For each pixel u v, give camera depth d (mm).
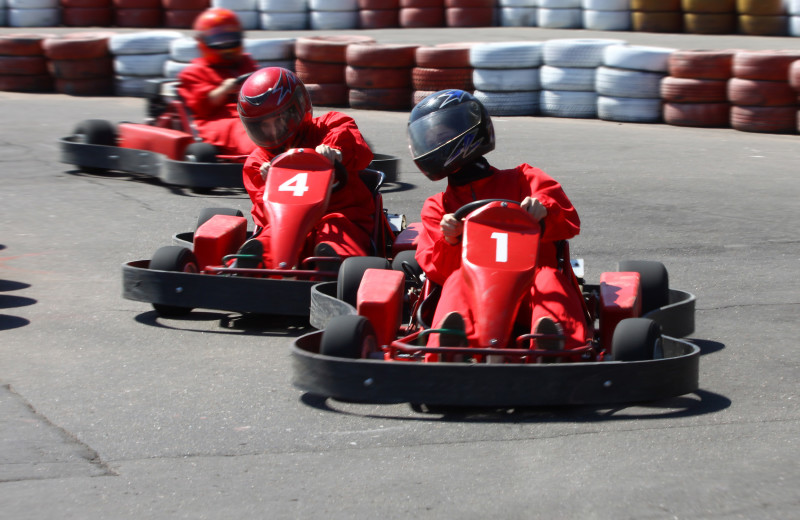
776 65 40344
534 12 68375
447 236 14828
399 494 10734
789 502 10414
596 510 10297
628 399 12625
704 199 29172
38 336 16938
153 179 32562
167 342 16672
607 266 22016
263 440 12344
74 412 13352
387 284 14859
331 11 68062
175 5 67875
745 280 20938
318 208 18188
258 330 17453
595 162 34781
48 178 32312
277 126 19594
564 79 45219
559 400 12414
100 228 25609
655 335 13273
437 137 15242
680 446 11938
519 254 13953
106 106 48219
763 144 38375
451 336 13273
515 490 10789
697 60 42062
